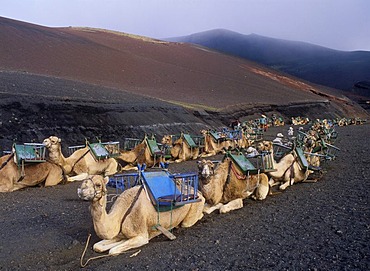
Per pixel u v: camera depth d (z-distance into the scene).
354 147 22.94
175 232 7.94
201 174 8.80
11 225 8.23
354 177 13.31
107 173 14.42
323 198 10.43
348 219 8.30
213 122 37.41
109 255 6.64
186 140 18.98
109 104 24.75
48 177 12.48
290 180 12.16
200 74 73.56
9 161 11.84
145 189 7.34
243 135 25.12
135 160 16.05
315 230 7.67
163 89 52.56
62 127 19.69
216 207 9.39
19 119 18.19
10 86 21.73
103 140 21.17
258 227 8.08
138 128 24.70
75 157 13.52
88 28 100.56
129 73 57.38
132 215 7.00
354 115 90.56
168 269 6.00
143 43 91.75
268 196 11.05
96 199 6.46
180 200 7.61
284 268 5.89
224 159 9.78
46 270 6.11
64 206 9.91
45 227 8.12
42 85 24.69
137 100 29.66
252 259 6.31
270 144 11.92
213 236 7.58
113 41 83.12
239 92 66.50
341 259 6.12
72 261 6.43
